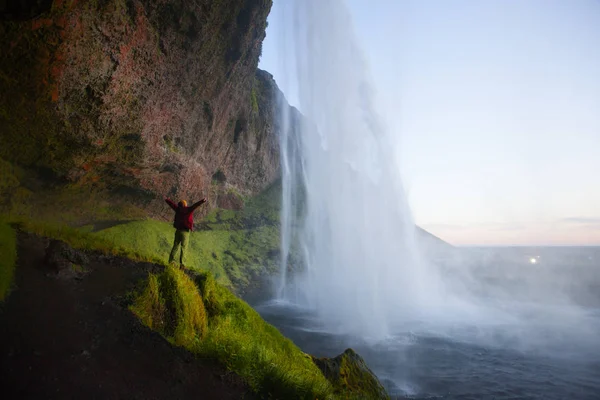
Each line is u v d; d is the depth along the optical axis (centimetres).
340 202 4888
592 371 1861
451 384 1661
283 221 4419
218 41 2555
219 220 3753
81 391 499
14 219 1070
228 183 4025
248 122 4131
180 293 859
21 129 1419
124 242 2167
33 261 830
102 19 1512
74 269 849
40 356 539
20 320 607
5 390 456
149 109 2033
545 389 1645
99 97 1628
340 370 1028
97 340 626
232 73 2928
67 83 1459
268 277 3416
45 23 1262
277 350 960
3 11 1052
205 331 839
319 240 4512
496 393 1588
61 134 1556
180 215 1102
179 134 2506
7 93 1309
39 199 1697
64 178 1748
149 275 861
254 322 1027
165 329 781
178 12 2033
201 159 3008
